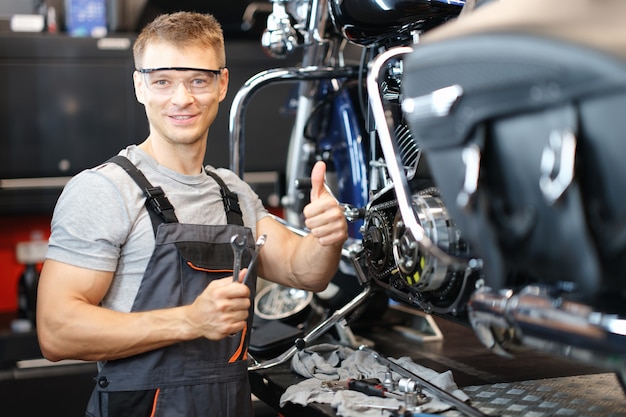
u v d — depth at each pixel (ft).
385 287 6.20
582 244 3.51
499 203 3.85
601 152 3.37
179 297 5.82
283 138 13.97
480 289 4.39
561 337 3.95
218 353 5.90
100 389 5.77
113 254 5.78
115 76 12.97
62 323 5.53
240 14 13.32
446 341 7.54
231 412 5.90
